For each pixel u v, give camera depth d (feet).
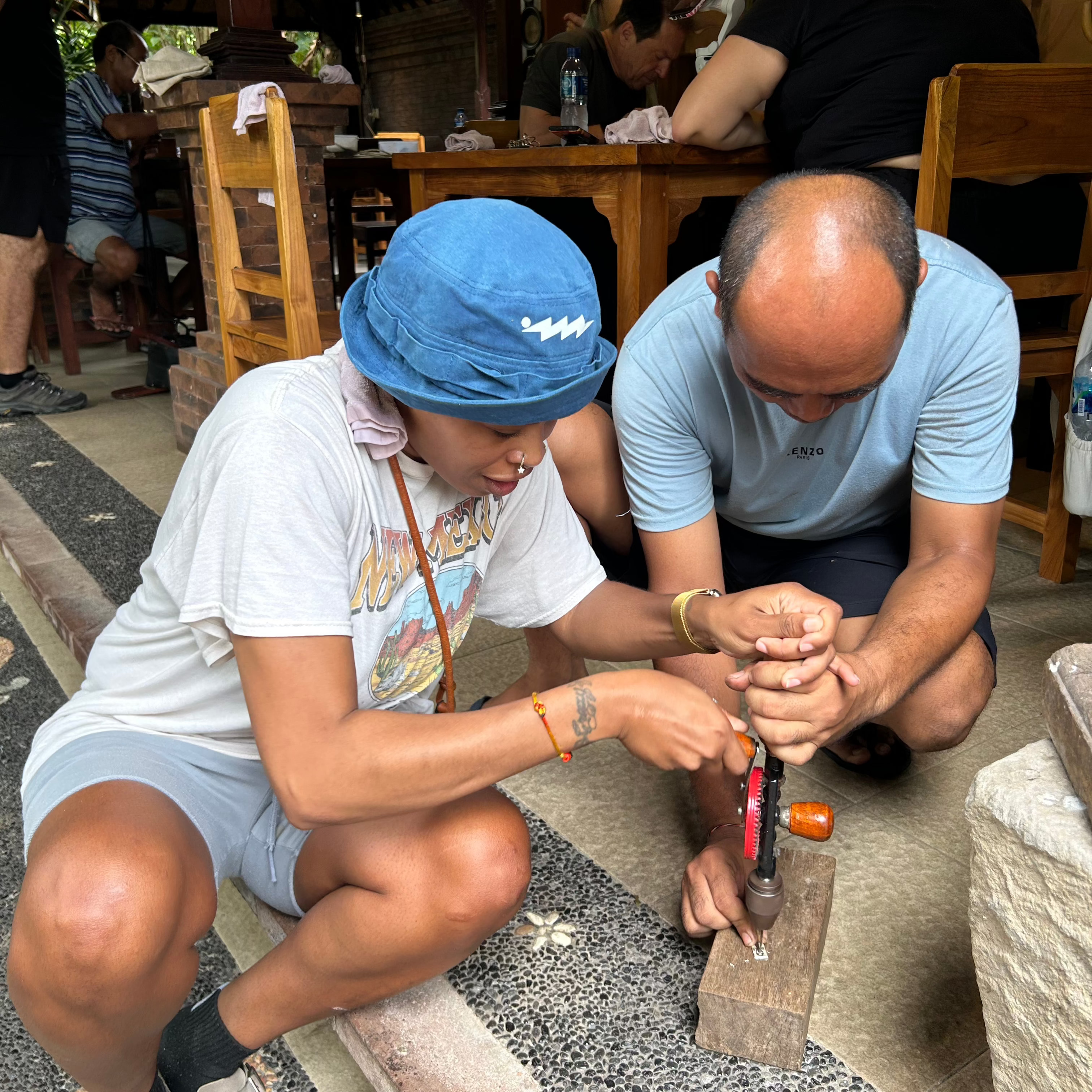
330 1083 4.84
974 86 7.07
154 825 3.71
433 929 3.94
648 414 5.11
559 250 3.24
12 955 3.60
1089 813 3.13
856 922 5.15
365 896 3.96
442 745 3.43
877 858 5.61
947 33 8.16
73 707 4.33
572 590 4.62
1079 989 3.13
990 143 7.30
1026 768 3.44
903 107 8.27
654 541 5.43
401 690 4.37
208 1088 4.40
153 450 13.93
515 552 4.53
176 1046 4.36
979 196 8.81
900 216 3.88
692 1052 4.37
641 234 8.73
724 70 8.43
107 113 18.10
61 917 3.46
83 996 3.54
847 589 5.55
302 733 3.37
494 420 3.24
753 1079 4.24
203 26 46.16
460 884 3.90
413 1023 4.52
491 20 38.42
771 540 6.14
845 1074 4.25
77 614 8.74
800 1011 4.12
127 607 4.42
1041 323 9.47
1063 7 9.70
